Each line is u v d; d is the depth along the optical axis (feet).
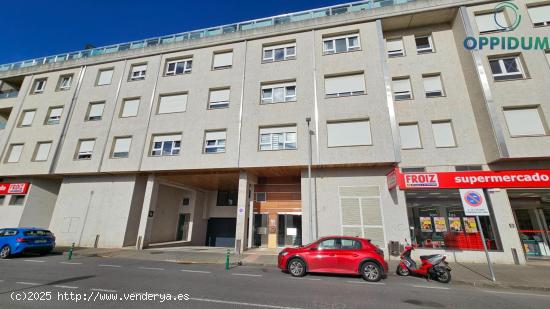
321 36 51.60
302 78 49.32
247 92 51.03
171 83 56.59
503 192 37.32
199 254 42.86
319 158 43.75
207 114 51.80
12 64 73.77
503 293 22.44
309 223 42.34
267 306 17.03
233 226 69.97
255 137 47.67
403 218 40.06
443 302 19.02
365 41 48.83
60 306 16.10
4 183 60.49
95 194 54.90
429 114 43.55
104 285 21.56
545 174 35.42
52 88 65.10
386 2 51.37
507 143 37.24
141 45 63.98
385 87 45.14
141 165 51.80
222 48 56.29
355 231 41.32
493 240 36.88
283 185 52.42
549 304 19.24
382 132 42.96
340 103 46.16
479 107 40.65
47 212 61.52
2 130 64.18
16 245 36.91
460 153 40.70
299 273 27.22
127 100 58.54
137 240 49.83
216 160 48.26
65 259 36.60
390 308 17.29
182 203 69.56
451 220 38.63
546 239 40.81
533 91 38.96
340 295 20.03
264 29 54.60
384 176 42.96
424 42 49.39
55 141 58.80
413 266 28.73
